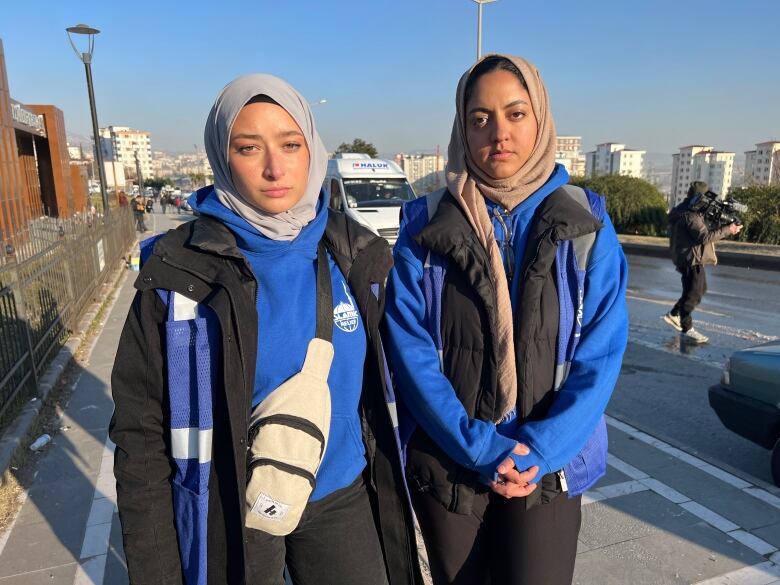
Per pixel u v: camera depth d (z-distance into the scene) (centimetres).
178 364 132
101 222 1062
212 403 133
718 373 558
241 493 133
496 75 152
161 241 137
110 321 771
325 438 142
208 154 145
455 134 166
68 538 288
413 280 162
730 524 290
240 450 133
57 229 699
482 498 160
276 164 136
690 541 277
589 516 299
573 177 2398
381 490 162
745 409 346
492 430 148
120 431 133
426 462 158
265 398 141
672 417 453
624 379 541
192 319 132
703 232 647
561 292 154
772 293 967
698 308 854
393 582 167
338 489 155
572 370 154
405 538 164
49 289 589
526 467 143
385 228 1214
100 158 1550
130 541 134
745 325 749
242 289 135
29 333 463
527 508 150
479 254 154
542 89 157
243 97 135
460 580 161
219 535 136
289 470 134
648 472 346
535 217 158
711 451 395
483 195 164
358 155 1446
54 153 2692
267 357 141
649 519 295
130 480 133
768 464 375
